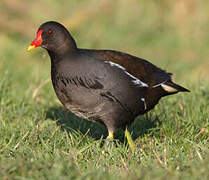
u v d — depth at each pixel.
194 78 16.72
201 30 21.98
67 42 9.12
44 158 8.37
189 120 10.44
